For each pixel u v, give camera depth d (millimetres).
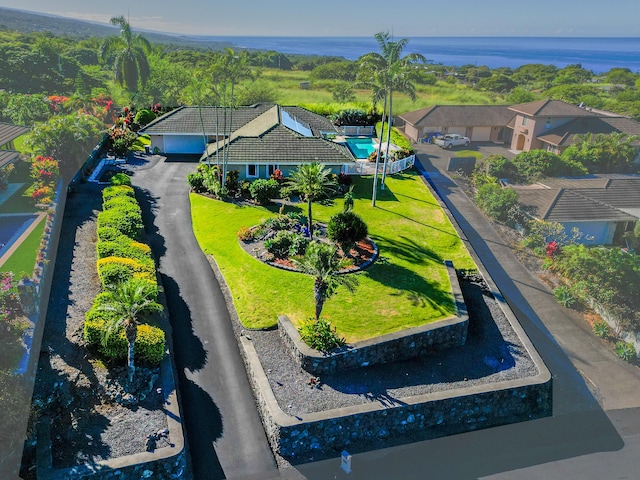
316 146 42250
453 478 19062
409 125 62250
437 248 31531
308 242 29594
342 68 105562
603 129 48906
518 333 24938
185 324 24766
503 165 41344
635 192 31078
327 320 23609
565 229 29875
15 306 20438
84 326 20875
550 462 19719
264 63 133125
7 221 24531
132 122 54125
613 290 24156
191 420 20047
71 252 27500
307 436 19406
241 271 28281
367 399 20672
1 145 28031
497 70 119938
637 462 19531
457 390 21375
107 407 19016
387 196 39688
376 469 19250
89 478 16266
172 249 30953
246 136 42625
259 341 23625
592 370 22625
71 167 34969
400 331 23375
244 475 18375
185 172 43625
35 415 17688
